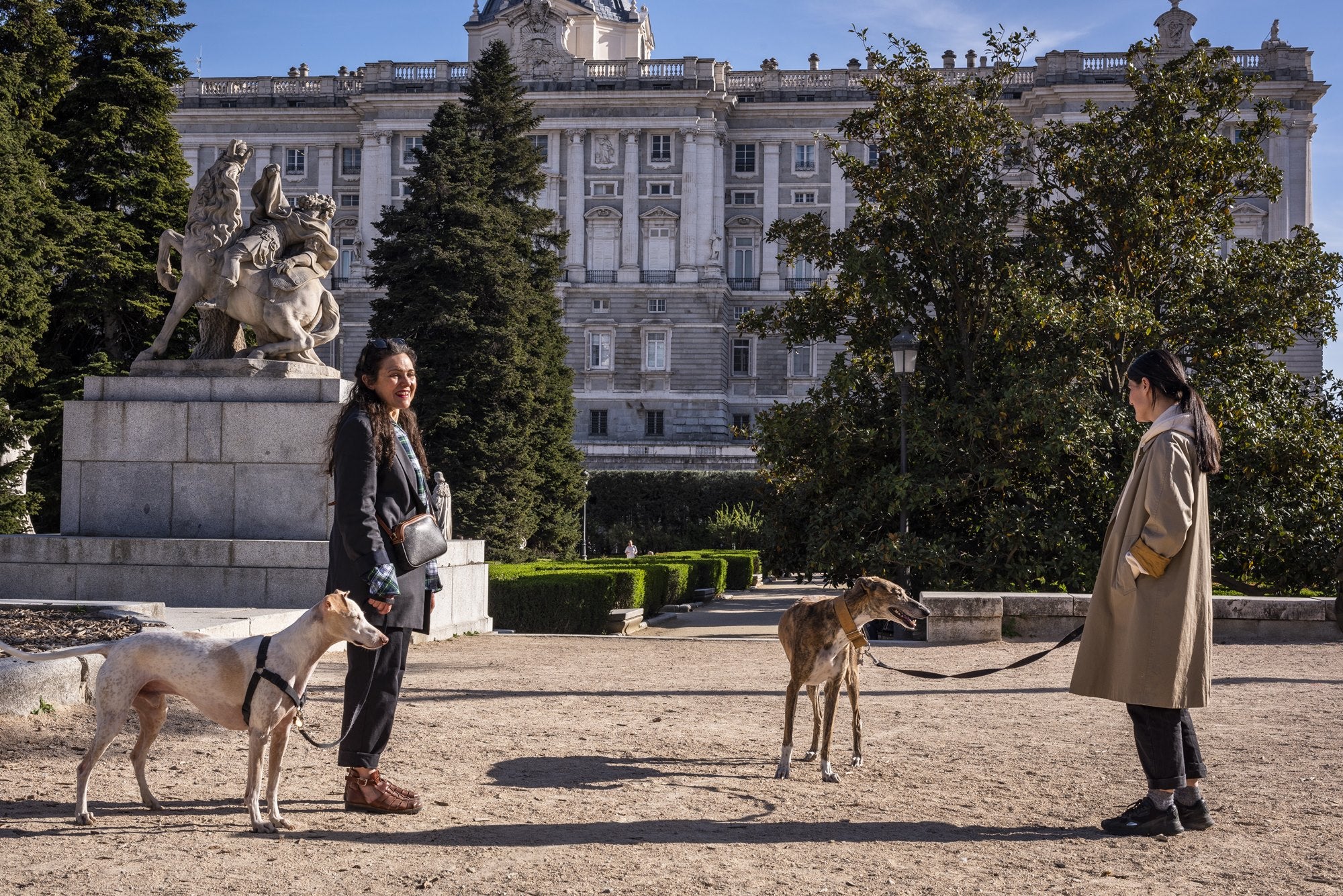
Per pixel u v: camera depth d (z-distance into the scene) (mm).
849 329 23141
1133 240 21297
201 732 7668
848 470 21156
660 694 9906
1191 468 5539
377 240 41094
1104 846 5324
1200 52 22172
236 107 84562
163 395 13523
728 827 5617
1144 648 5484
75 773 6449
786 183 82688
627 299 80938
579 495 47438
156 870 4727
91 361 29672
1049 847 5312
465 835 5367
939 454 20000
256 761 5340
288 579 12727
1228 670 11422
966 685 10539
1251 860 5102
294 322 13852
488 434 38969
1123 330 19453
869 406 22250
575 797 6176
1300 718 8680
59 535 13508
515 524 39562
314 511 13094
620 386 80750
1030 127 23672
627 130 81438
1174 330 21156
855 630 6613
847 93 82125
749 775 6832
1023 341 19766
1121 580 5562
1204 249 21859
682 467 72875
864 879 4789
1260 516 19234
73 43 29984
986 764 7109
